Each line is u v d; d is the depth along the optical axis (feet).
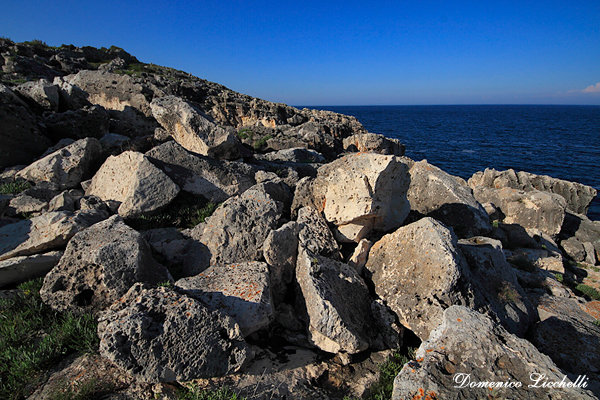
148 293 15.62
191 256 21.83
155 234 24.59
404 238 21.38
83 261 17.90
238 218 22.34
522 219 43.09
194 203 29.50
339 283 19.79
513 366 13.80
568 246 41.52
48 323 17.31
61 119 39.27
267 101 122.52
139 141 40.45
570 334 19.99
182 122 37.81
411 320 18.93
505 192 45.37
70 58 108.88
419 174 38.75
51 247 21.18
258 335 18.24
